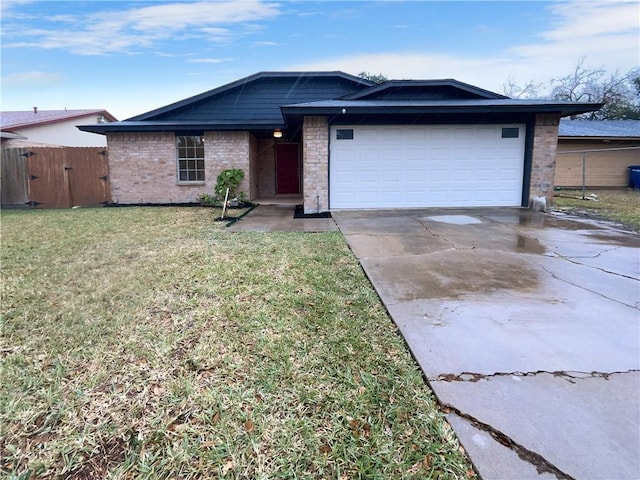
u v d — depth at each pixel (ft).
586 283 12.01
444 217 25.55
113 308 10.27
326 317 9.55
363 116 28.86
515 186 30.42
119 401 6.39
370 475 4.87
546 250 16.34
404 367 7.26
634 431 5.42
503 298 10.73
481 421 5.70
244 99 40.16
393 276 12.81
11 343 8.41
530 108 26.94
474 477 4.75
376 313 9.79
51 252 16.79
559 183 53.93
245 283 12.09
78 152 37.35
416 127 29.55
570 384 6.57
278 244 17.66
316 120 28.66
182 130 36.47
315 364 7.44
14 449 5.33
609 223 23.27
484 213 27.37
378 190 30.01
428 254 15.78
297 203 37.76
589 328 8.77
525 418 5.73
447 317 9.48
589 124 58.34
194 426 5.79
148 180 37.47
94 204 37.73
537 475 4.70
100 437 5.57
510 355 7.59
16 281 12.65
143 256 15.72
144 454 5.24
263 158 46.11
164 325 9.21
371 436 5.53
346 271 13.35
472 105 26.68
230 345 8.21
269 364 7.45
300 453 5.25
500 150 29.99
